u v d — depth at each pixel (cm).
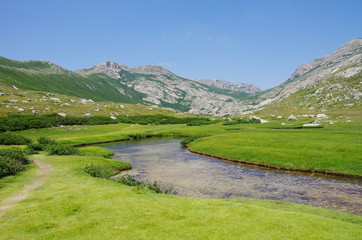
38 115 14512
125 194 2386
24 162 4191
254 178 3966
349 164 4212
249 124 13900
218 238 1454
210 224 1670
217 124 14812
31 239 1444
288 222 1705
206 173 4388
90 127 13650
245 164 5166
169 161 5666
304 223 1692
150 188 2925
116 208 1970
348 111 19425
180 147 8138
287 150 5488
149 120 18500
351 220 2030
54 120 13212
